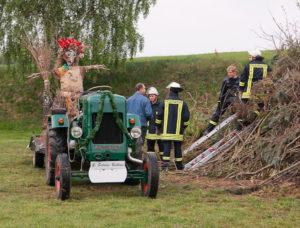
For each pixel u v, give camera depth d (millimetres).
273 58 9289
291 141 7535
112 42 26297
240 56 30062
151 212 5453
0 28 25578
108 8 25875
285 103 8219
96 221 4945
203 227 4781
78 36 24672
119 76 27922
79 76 9859
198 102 12969
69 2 25609
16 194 6590
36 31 23062
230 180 7516
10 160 10547
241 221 5039
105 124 6484
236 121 8984
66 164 6105
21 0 24188
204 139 9258
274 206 5781
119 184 7605
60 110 7418
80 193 6707
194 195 6484
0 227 4656
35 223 4828
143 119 8969
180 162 8484
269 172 7449
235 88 9430
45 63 11102
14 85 27641
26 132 21453
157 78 27219
